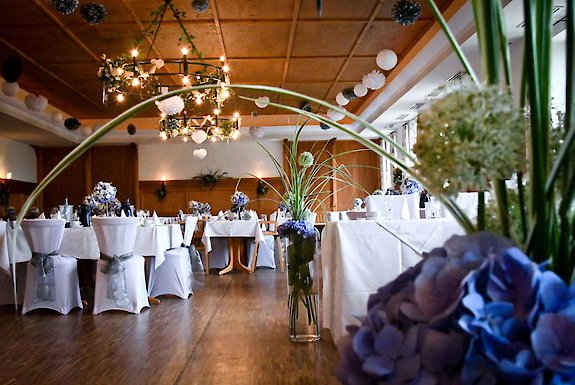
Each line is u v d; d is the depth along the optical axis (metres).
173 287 5.39
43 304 4.65
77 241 4.95
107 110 11.58
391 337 0.58
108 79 6.52
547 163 0.60
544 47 0.61
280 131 13.14
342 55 8.09
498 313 0.52
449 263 0.57
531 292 0.51
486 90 0.57
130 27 6.75
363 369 0.56
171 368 2.87
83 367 2.94
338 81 9.53
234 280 6.91
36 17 6.36
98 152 14.27
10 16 6.32
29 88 9.57
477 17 0.66
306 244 3.34
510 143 0.55
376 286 2.74
